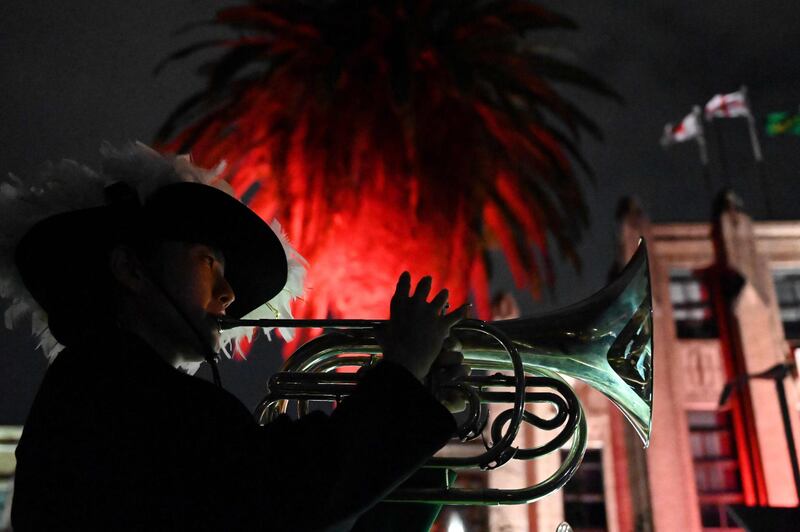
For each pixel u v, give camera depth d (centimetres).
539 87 1947
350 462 105
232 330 177
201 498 104
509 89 1888
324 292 1670
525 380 157
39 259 139
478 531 1510
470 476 1496
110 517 105
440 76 1834
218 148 1827
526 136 1898
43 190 150
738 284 1739
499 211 1927
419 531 151
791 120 2161
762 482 1564
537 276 1961
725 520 1639
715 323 1792
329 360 183
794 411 1600
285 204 1703
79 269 136
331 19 1861
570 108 1969
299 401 173
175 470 106
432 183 1747
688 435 1686
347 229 1692
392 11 1806
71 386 118
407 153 1750
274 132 1781
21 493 114
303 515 101
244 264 159
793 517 768
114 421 111
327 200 1689
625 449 1655
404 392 112
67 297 137
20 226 146
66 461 111
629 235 1831
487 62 1916
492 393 162
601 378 195
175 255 138
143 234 138
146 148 159
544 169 1952
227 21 1908
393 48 1770
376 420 108
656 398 1692
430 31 1925
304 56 1844
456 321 127
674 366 1730
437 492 148
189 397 113
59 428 114
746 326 1697
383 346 121
